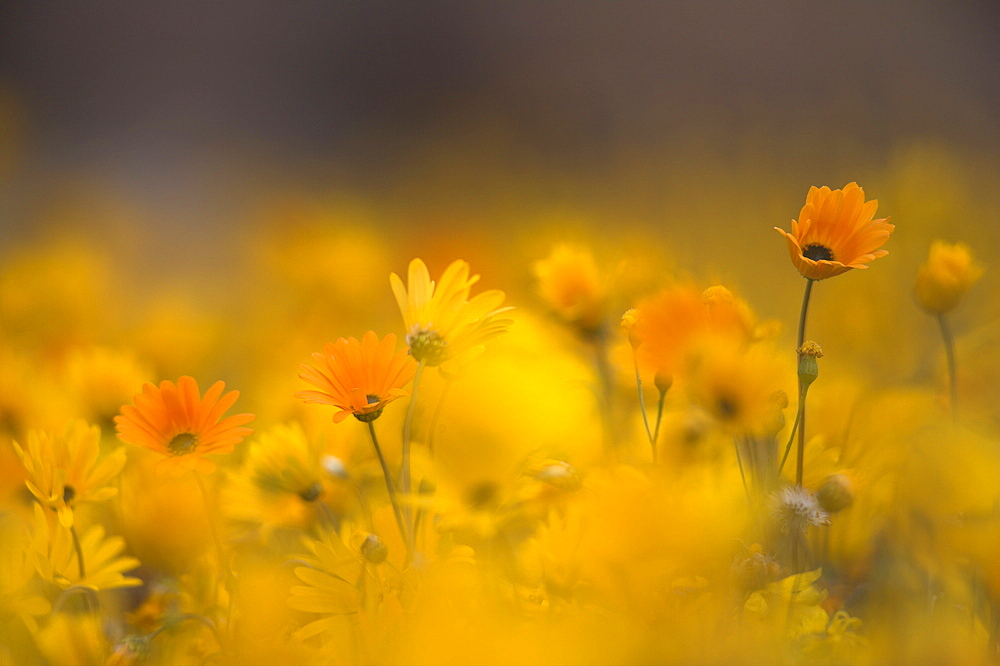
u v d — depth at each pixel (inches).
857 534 80.5
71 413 85.4
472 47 565.3
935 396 83.4
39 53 604.4
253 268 182.2
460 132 407.8
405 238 188.9
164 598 79.9
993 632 77.5
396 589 76.8
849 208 77.4
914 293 82.5
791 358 79.3
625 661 75.9
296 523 80.6
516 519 79.3
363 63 585.0
